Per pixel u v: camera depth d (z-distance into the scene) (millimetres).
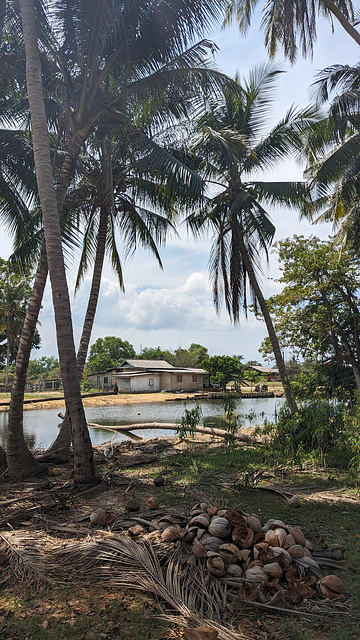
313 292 16453
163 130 10242
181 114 9586
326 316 16703
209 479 7137
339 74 12734
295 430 9023
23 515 5145
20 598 3400
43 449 11289
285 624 2992
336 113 12422
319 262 15766
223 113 12906
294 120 12094
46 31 7949
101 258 10531
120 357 62281
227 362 39469
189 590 3418
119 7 7598
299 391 15984
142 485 6762
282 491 6254
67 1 7652
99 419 20188
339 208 13070
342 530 4793
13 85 8750
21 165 9039
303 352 17438
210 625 2932
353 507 5586
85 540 4312
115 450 10234
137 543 4062
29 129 9508
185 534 4086
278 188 12305
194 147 11680
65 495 6094
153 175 9273
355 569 3834
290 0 10711
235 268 13258
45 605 3289
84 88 7895
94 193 10414
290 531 4027
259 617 3115
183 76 8344
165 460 8977
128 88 8289
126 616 3119
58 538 4465
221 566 3543
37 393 36062
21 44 8164
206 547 3803
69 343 6535
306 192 12273
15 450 7445
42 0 7641
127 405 29172
